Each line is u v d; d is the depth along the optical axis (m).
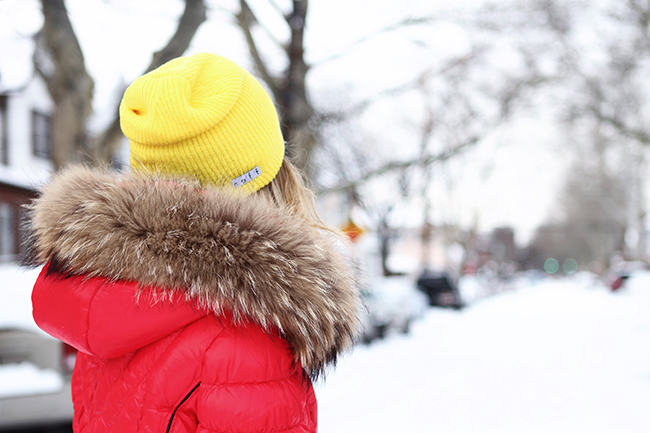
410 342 10.89
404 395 5.81
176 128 1.03
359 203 20.72
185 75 1.07
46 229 1.03
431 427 4.59
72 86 6.65
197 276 0.88
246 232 0.93
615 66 14.27
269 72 8.88
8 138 14.92
